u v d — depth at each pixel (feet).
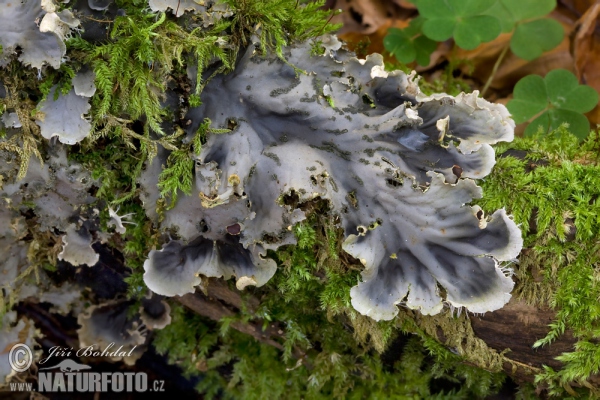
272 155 1.25
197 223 1.28
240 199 1.25
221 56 1.24
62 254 1.30
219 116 1.26
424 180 1.26
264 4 1.25
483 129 1.28
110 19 1.24
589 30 1.63
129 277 1.39
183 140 1.26
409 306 1.26
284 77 1.25
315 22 1.29
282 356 1.44
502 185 1.29
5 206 1.30
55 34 1.19
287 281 1.32
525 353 1.29
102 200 1.30
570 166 1.28
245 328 1.42
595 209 1.26
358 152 1.26
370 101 1.28
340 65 1.26
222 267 1.29
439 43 1.67
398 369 1.39
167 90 1.26
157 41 1.23
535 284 1.27
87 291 1.44
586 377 1.26
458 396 1.38
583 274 1.26
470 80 1.67
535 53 1.61
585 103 1.50
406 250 1.27
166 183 1.25
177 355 1.49
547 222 1.26
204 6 1.24
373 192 1.26
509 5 1.63
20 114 1.24
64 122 1.24
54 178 1.28
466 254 1.26
